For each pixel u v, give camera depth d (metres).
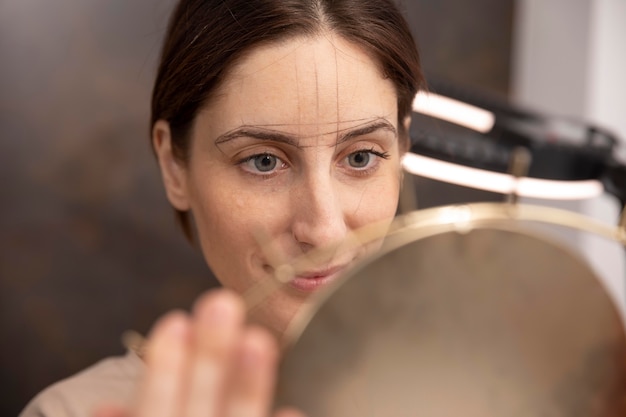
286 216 0.66
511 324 0.47
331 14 0.66
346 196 0.68
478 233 0.47
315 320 0.45
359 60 0.66
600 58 1.56
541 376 0.48
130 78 1.49
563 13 1.60
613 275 1.58
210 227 0.69
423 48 1.58
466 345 0.47
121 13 1.48
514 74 1.65
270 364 0.43
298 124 0.65
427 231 0.46
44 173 1.50
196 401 0.42
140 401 0.42
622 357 0.49
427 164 0.81
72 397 0.71
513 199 0.52
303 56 0.65
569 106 1.60
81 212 1.52
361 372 0.46
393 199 0.70
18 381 1.54
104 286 1.54
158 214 1.54
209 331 0.42
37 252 1.52
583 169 0.95
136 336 0.51
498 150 0.92
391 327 0.46
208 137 0.68
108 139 1.50
